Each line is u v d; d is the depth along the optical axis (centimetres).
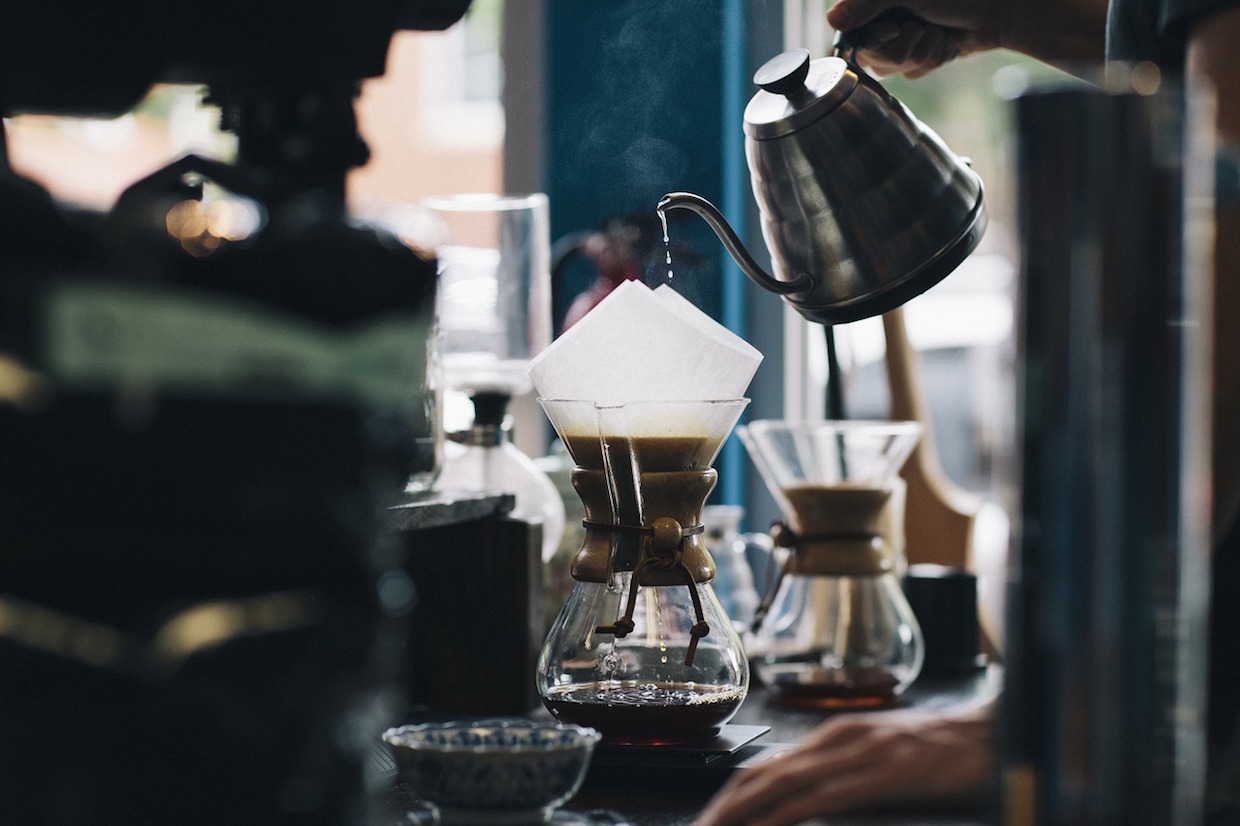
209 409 52
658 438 114
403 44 587
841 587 149
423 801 95
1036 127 63
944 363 410
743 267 127
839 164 123
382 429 57
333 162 65
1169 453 64
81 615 52
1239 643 106
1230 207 98
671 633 117
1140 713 64
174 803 52
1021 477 65
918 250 125
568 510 167
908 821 88
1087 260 63
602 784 112
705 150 260
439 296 128
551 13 263
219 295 53
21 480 51
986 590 233
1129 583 63
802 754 91
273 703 53
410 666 141
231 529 53
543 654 121
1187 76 118
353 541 55
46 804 51
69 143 283
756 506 266
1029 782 64
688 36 260
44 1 67
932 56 157
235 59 66
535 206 159
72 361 51
